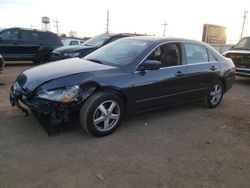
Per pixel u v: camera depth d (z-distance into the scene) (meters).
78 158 3.25
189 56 5.00
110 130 3.95
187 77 4.85
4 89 6.50
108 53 4.68
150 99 4.34
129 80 3.98
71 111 3.56
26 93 3.61
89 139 3.78
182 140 3.98
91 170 3.01
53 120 3.51
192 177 3.00
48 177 2.83
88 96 3.61
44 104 3.41
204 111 5.53
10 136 3.72
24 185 2.67
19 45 11.41
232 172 3.16
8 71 9.78
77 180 2.81
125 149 3.56
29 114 4.51
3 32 11.06
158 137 4.02
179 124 4.64
